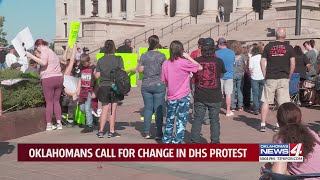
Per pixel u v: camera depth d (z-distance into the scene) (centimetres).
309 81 1477
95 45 3975
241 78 1393
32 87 1134
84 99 1080
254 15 3919
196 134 870
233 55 1267
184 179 680
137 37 4094
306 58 1444
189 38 3681
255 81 1325
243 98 1458
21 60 1602
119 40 4062
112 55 980
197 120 870
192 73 877
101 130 1001
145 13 4781
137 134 1042
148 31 4209
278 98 1040
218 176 695
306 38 2178
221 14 4406
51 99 1101
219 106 869
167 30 4166
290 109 438
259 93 1334
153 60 949
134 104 1633
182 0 4597
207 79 853
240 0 4009
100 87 984
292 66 1029
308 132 430
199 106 866
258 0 4106
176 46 860
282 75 1025
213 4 4369
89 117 1080
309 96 1466
